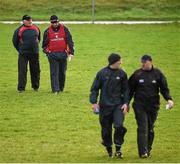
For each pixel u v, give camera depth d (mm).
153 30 136500
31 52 77500
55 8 162750
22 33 77062
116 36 127812
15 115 66875
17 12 161000
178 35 129500
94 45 116688
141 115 52062
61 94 77062
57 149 55062
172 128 62781
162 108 70938
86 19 155500
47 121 64562
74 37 125812
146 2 166500
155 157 52469
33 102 72688
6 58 104562
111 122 52125
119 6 164125
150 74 52281
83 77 88188
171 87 82000
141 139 51719
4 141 57531
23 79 78000
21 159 51688
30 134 59844
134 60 102000
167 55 107000
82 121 64688
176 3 166750
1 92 78312
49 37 76000
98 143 57031
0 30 135625
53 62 76625
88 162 50438
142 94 52219
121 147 55438
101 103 51781
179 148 55844
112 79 51656
